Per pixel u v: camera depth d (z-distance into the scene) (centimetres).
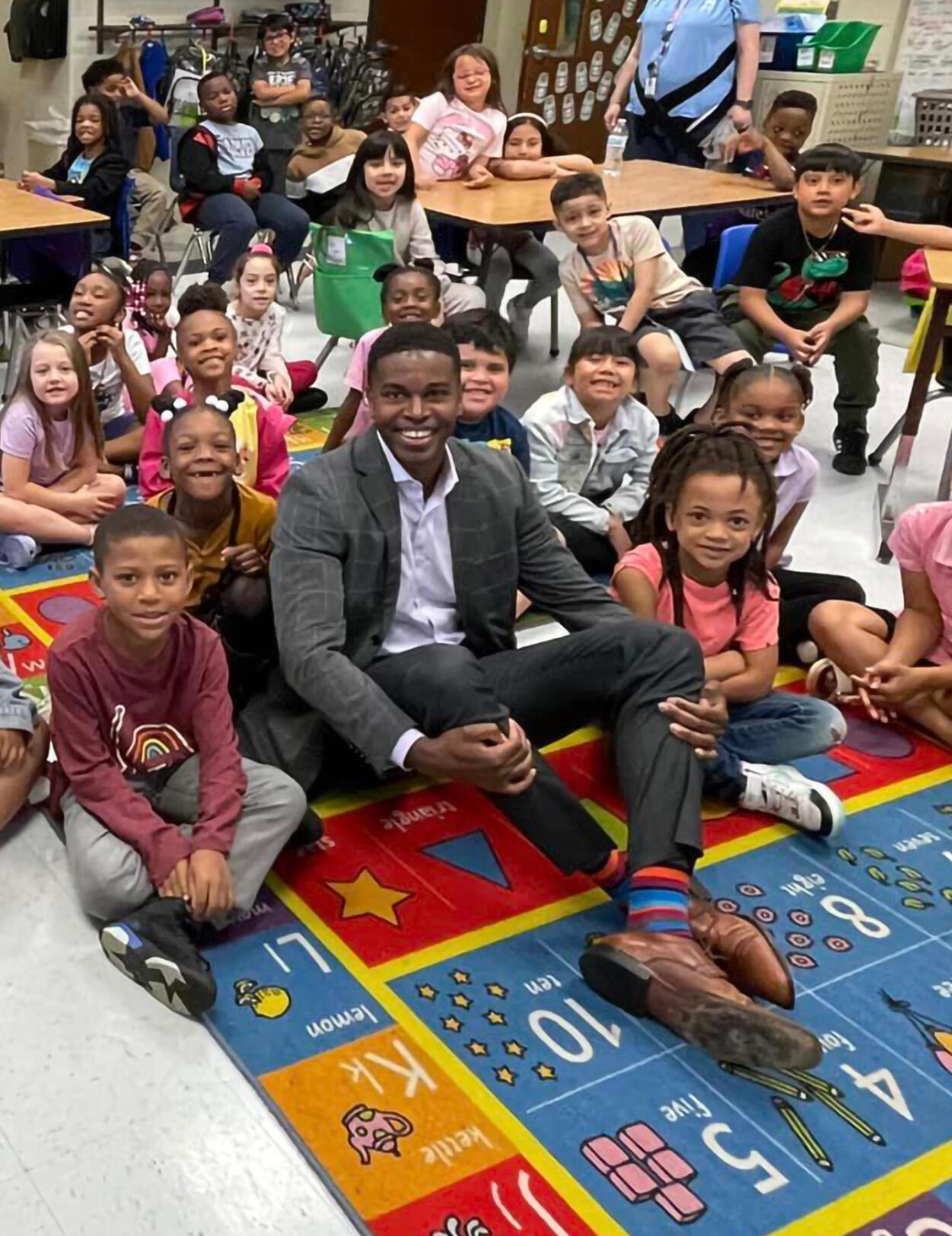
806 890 198
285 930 181
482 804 215
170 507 226
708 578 224
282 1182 142
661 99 520
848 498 365
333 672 184
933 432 423
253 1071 156
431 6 721
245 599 220
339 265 398
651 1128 152
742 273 380
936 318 310
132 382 342
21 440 292
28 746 196
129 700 182
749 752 228
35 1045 158
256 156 518
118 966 172
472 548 200
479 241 436
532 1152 147
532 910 189
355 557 195
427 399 187
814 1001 175
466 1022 166
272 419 289
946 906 197
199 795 190
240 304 380
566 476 295
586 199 365
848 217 365
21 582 281
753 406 251
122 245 470
